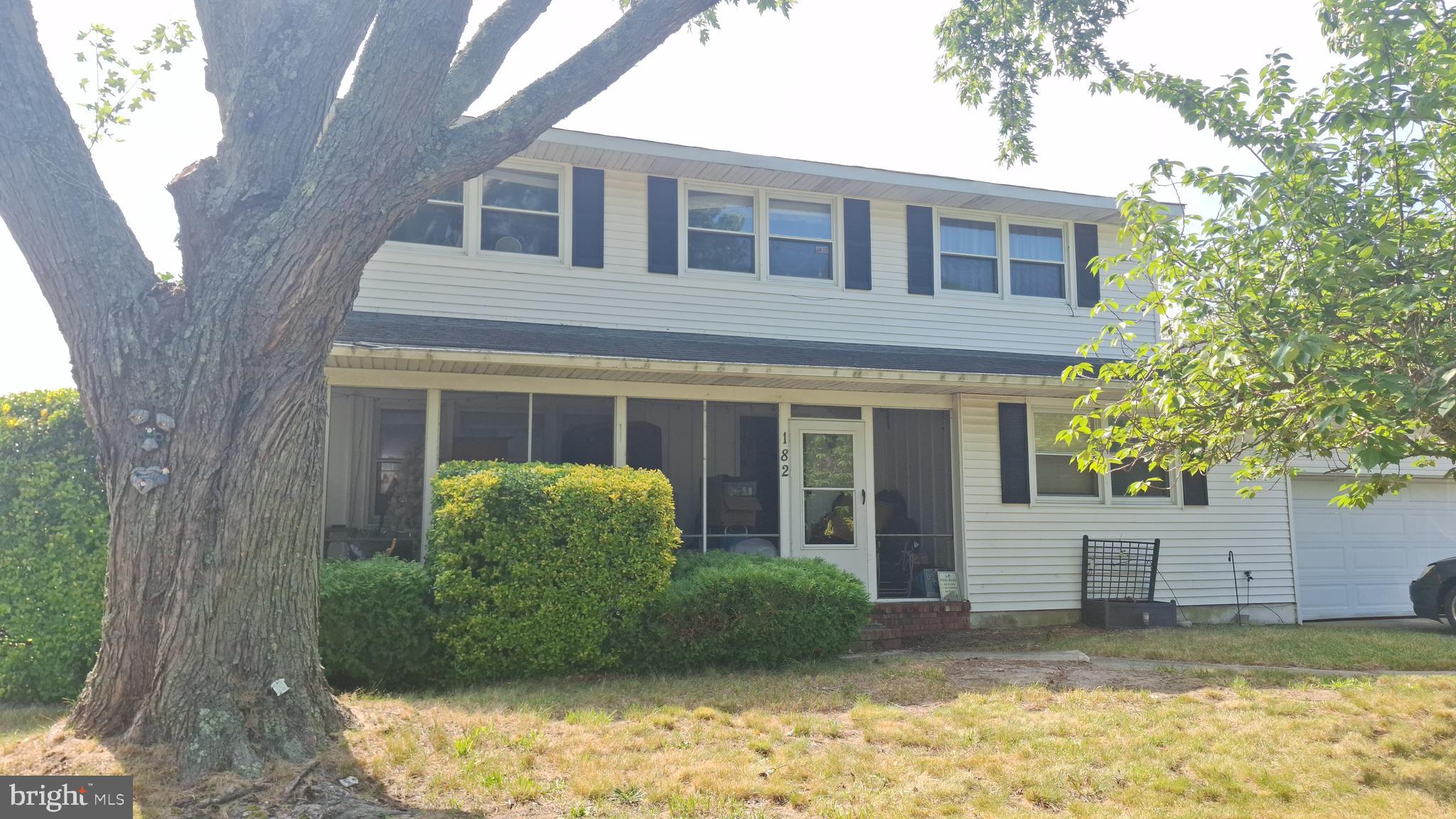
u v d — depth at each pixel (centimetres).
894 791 487
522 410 1008
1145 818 455
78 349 500
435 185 539
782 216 1203
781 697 705
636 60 587
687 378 1012
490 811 449
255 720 487
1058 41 962
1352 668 888
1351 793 496
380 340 883
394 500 953
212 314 497
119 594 496
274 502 505
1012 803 477
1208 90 579
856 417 1143
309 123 545
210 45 590
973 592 1152
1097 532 1223
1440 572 1185
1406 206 517
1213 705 689
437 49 521
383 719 582
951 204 1256
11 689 713
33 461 727
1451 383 421
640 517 823
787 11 899
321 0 551
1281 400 507
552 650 780
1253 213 545
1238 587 1281
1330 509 1378
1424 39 494
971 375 1053
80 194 502
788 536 1090
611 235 1125
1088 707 680
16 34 498
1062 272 1309
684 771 507
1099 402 1180
